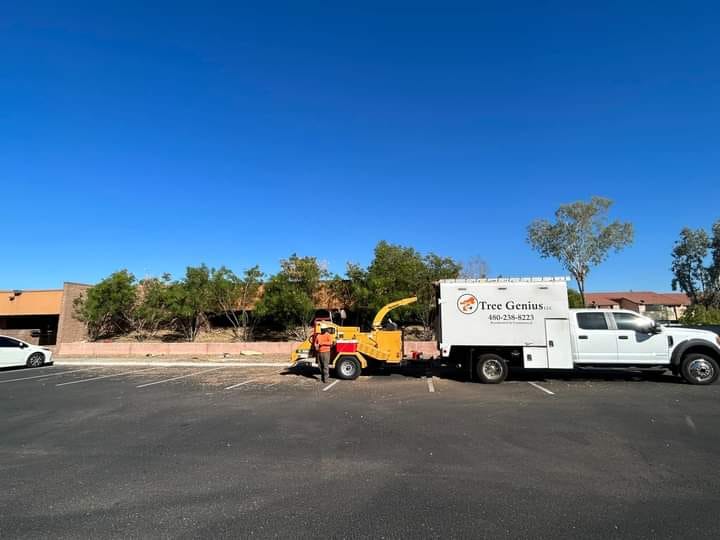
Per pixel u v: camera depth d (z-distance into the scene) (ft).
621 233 121.39
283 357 77.10
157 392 42.83
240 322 100.48
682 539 13.03
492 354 45.60
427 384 45.09
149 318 96.12
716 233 163.84
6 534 14.03
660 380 45.42
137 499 16.74
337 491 17.13
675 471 18.75
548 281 45.52
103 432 27.45
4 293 110.01
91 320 96.58
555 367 44.24
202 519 14.92
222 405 35.50
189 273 91.76
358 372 49.34
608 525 13.97
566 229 123.44
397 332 51.39
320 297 92.79
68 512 15.66
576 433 25.00
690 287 171.73
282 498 16.53
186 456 22.08
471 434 25.16
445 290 46.83
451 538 13.32
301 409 33.32
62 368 67.62
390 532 13.74
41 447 24.29
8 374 61.31
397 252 88.84
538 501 15.87
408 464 20.16
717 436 24.03
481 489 17.08
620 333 43.75
